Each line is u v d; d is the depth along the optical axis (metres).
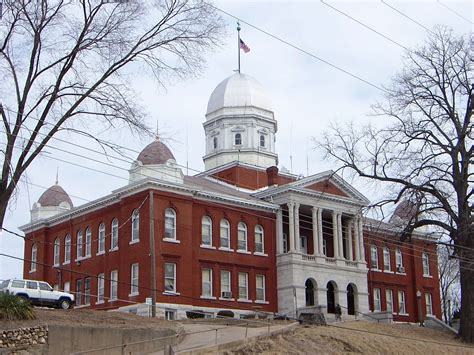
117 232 63.25
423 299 81.50
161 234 59.78
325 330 43.53
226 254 64.75
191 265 61.31
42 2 34.72
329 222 74.19
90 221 67.50
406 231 50.34
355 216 68.00
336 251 70.81
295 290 65.94
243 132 83.19
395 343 44.09
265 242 68.31
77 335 28.61
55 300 46.69
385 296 77.56
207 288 62.62
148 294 58.00
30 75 34.66
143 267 58.97
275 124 85.38
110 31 35.97
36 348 26.98
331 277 69.44
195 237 62.78
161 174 62.19
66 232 70.69
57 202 75.75
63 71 35.09
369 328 50.16
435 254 83.25
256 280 66.69
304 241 72.00
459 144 50.12
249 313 63.97
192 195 63.06
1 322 27.89
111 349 29.72
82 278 66.75
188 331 39.69
